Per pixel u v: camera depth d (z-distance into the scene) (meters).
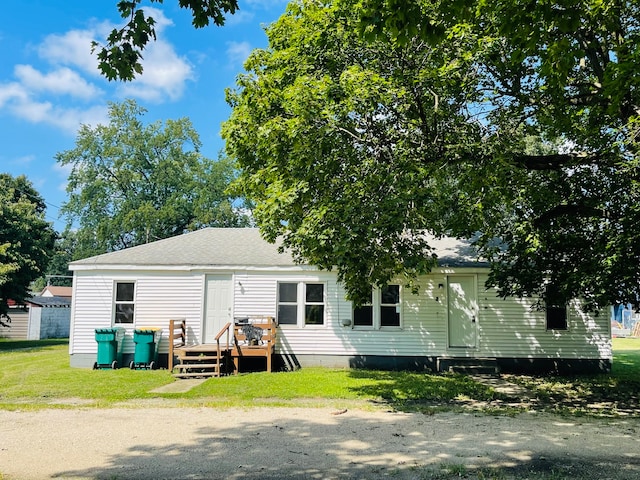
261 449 6.74
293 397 10.85
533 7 5.44
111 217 47.47
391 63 10.26
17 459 6.22
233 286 15.98
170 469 5.79
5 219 29.36
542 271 12.12
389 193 9.32
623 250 9.67
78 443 7.05
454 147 9.63
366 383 12.48
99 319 15.83
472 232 12.16
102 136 47.34
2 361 17.53
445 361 15.33
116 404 10.04
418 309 15.75
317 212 9.55
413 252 9.24
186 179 48.25
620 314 45.72
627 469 5.82
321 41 11.12
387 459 6.27
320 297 15.95
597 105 10.42
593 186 11.74
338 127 9.53
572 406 10.34
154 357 15.26
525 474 5.62
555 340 15.45
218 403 10.11
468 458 6.31
